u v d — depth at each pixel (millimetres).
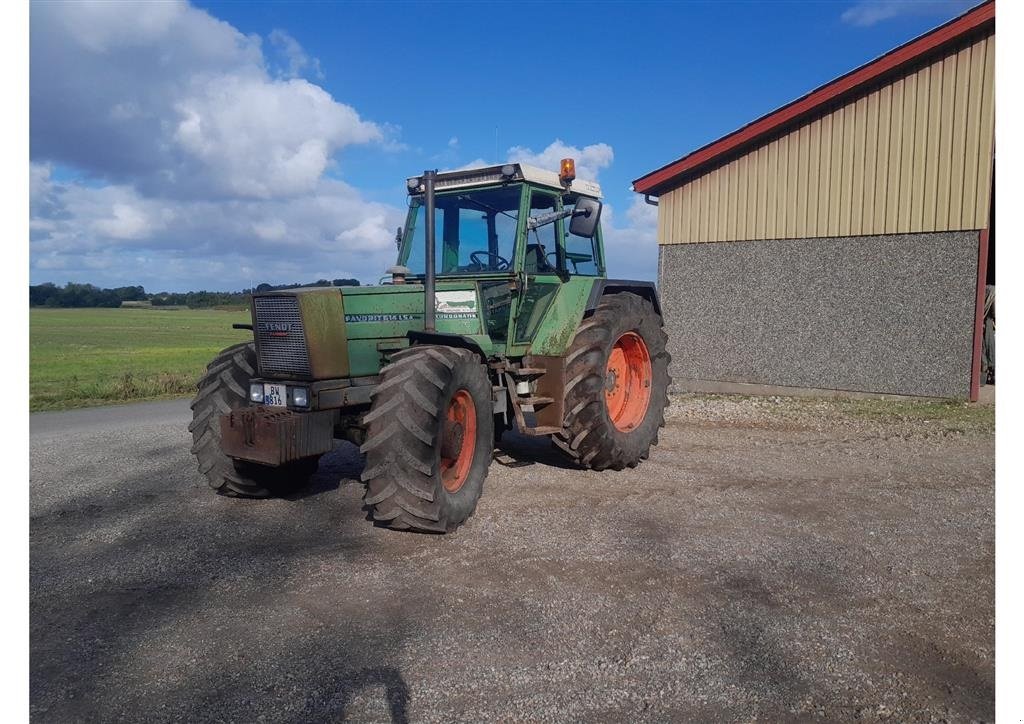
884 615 3303
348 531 4473
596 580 3676
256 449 4453
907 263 10109
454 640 3043
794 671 2814
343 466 6273
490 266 5730
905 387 10234
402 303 5125
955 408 9320
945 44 9508
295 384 4652
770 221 11156
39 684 2727
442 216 5965
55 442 7730
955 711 2553
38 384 14516
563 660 2881
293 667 2834
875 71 9945
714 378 11789
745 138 11094
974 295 9648
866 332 10477
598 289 6250
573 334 5828
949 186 9703
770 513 4867
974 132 9469
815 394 10922
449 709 2551
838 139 10500
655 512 4863
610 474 5977
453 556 4016
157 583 3682
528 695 2635
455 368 4480
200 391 5117
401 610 3334
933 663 2883
